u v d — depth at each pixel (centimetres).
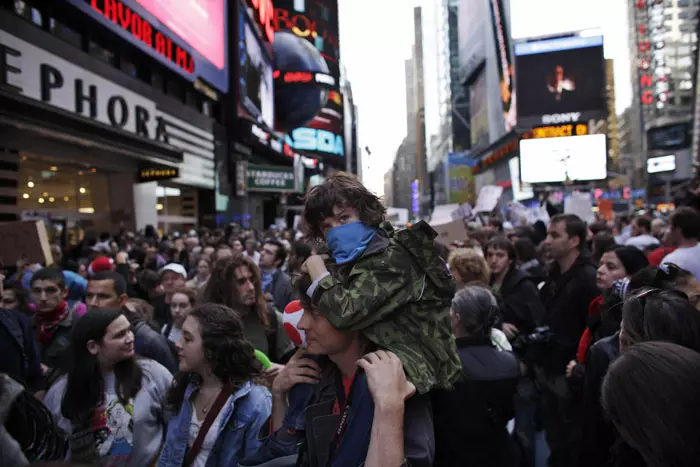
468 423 252
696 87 9519
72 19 1655
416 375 146
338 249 158
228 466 263
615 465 188
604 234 615
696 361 118
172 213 2789
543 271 589
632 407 117
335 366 174
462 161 11025
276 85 4894
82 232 1747
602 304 328
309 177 5869
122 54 1989
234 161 3278
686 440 110
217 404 268
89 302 400
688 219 414
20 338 373
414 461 141
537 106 6019
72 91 1458
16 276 643
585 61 5928
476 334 271
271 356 423
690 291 254
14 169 1414
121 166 1889
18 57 1245
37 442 140
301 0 6184
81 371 277
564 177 4809
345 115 9931
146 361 302
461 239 745
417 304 157
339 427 154
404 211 2534
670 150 9462
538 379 419
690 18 14225
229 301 418
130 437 280
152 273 642
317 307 154
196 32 2508
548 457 406
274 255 683
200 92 2688
